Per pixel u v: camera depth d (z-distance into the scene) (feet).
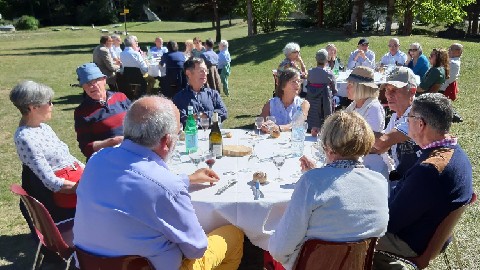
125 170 6.09
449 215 7.55
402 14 65.36
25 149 9.23
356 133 6.21
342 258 6.27
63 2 163.22
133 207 5.96
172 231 6.23
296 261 6.62
